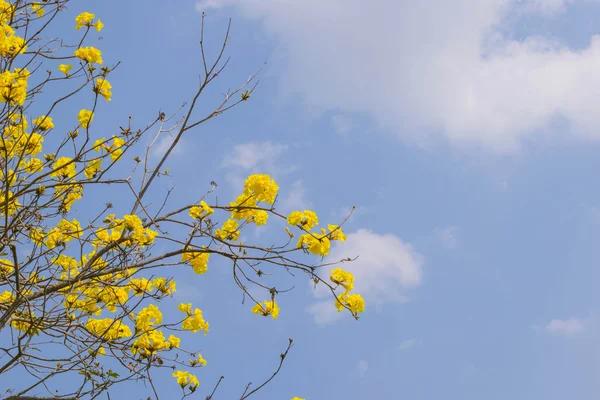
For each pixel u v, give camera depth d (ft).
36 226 14.14
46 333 13.52
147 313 13.84
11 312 12.32
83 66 13.96
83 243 13.89
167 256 14.15
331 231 13.16
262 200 13.30
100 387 12.41
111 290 14.92
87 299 15.08
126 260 13.37
